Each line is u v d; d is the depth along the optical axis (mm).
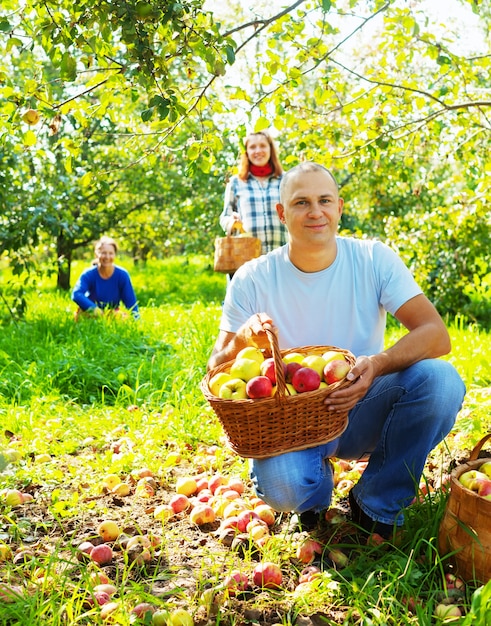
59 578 2326
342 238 2900
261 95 3951
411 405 2553
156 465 3631
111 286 8359
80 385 5277
